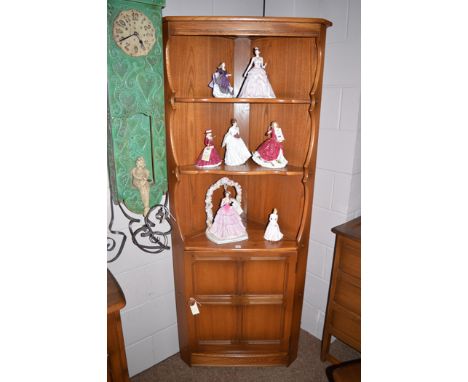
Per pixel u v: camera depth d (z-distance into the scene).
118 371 1.17
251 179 1.81
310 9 1.66
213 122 1.63
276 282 1.66
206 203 1.67
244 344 1.79
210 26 1.29
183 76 1.49
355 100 1.61
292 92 1.55
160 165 1.45
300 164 1.58
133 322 1.70
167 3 1.44
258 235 1.70
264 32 1.31
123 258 1.57
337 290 1.71
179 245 1.59
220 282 1.65
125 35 1.22
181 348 1.87
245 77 1.48
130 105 1.29
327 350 1.86
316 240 1.94
